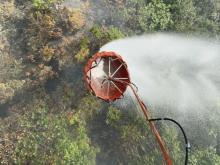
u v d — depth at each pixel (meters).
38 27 18.00
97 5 19.89
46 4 18.03
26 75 18.25
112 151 19.48
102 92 9.95
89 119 18.73
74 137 17.53
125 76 10.09
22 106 18.20
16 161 16.44
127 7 20.55
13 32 18.23
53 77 18.70
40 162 16.44
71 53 18.47
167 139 19.02
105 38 18.66
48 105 18.28
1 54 18.02
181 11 21.20
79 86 18.64
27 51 18.30
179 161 19.02
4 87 17.84
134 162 18.98
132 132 18.72
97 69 10.16
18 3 18.47
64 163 16.41
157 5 20.89
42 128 17.14
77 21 18.28
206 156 20.00
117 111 18.69
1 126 17.31
